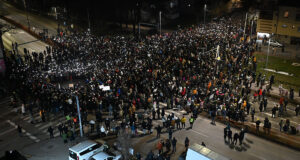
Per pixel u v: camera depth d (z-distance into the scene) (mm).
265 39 58875
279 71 45656
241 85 40094
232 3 87438
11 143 29250
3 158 25516
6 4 97062
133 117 31547
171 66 43812
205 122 32156
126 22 77188
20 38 64000
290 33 57594
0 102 38375
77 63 46156
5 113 35500
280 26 58344
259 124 30406
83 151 25219
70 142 29078
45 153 27328
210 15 84562
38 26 74688
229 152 26531
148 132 30484
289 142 27984
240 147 27359
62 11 83438
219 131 30281
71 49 51438
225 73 42438
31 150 27875
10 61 48062
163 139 28922
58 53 49250
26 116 34781
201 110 34594
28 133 31078
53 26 75938
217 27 63906
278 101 36625
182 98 35781
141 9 82438
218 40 53312
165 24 84562
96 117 32094
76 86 39125
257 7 63469
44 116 33156
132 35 68938
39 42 61656
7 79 43812
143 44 54625
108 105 34938
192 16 88438
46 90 37250
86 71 43938
